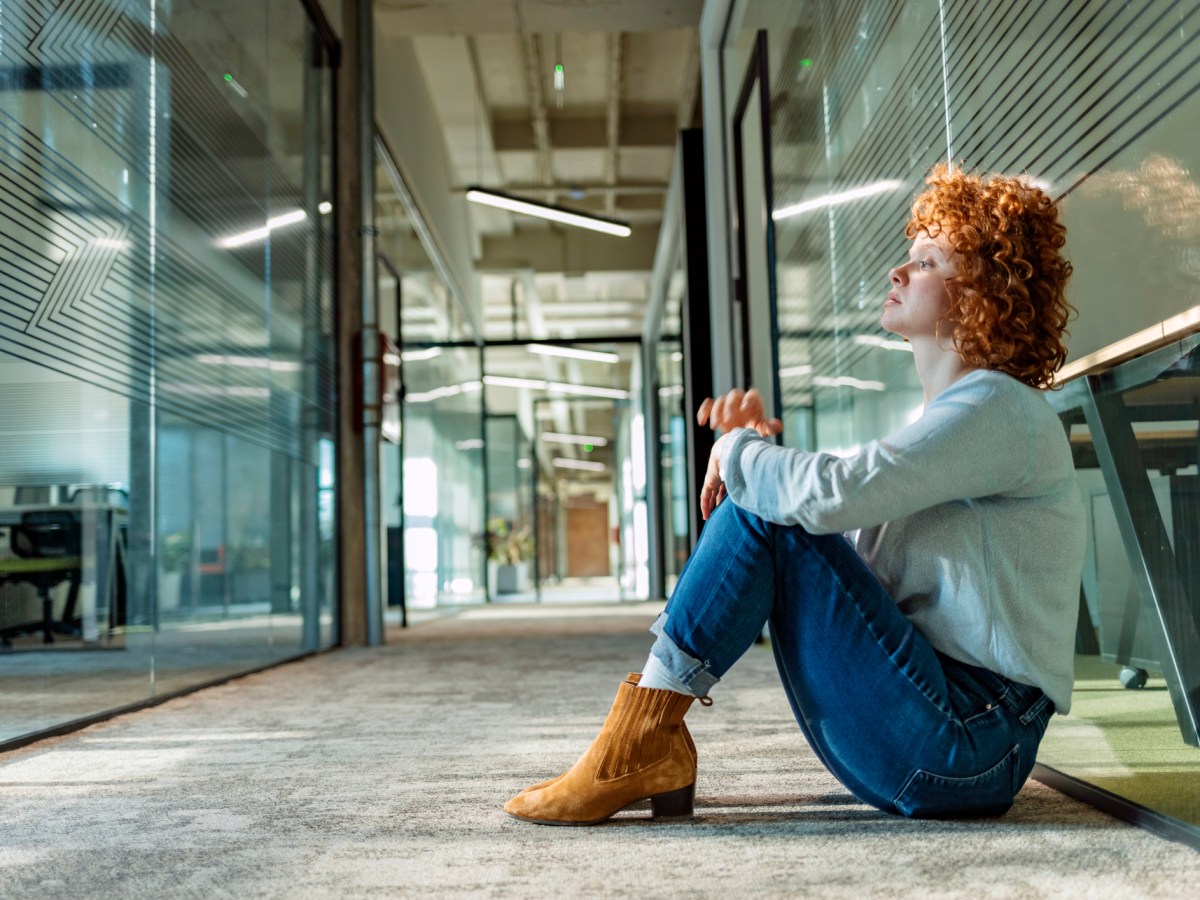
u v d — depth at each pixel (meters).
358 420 5.69
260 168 4.37
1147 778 1.41
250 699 3.24
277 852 1.37
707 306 6.52
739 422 1.45
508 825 1.49
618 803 1.46
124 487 2.99
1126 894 1.09
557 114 10.39
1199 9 1.29
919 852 1.27
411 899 1.14
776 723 2.50
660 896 1.13
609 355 14.31
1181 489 1.33
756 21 4.93
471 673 3.90
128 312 3.05
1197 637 1.30
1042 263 1.34
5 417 2.38
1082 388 1.63
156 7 3.32
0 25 2.40
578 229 13.09
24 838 1.50
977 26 2.08
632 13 6.72
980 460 1.26
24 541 2.44
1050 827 1.39
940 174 1.41
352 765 2.05
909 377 2.63
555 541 28.17
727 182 5.95
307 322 5.06
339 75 5.73
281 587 4.50
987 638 1.32
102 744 2.43
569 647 5.13
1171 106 1.36
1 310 2.39
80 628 2.71
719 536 1.39
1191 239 1.31
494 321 16.45
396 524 7.24
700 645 1.41
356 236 5.83
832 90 3.46
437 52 8.78
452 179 10.88
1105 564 1.55
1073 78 1.65
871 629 1.32
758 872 1.21
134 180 3.12
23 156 2.49
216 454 3.74
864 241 3.07
